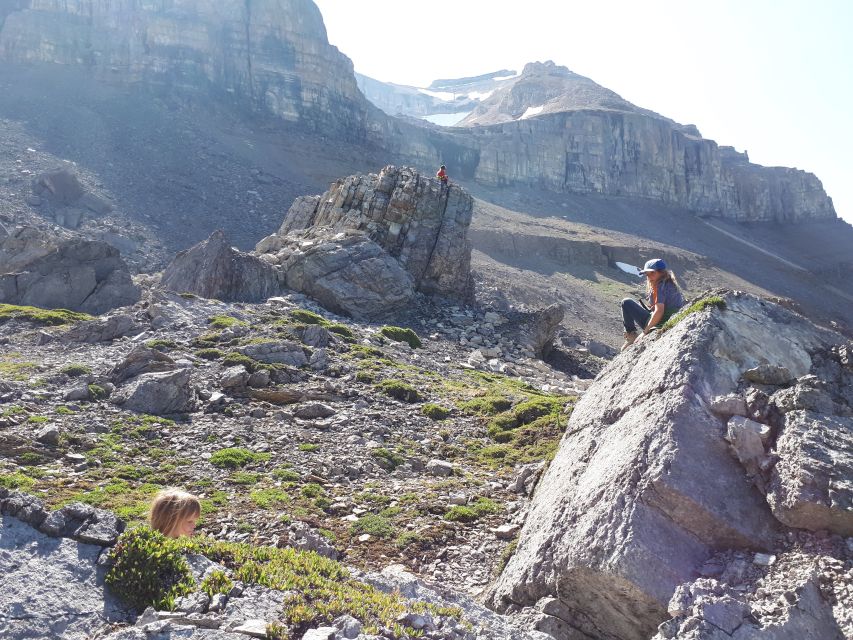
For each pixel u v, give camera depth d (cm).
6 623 525
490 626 687
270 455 1758
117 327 3002
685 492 774
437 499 1505
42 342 2859
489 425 2228
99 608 564
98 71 17750
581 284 15750
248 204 13712
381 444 1925
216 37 19762
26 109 15062
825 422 791
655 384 920
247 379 2331
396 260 5444
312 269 4797
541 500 1048
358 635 560
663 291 1112
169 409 2058
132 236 10619
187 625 532
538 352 5166
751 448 798
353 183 6009
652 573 742
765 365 875
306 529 1260
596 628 810
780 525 754
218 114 18450
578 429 1112
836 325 19962
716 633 628
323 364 2723
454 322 5072
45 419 1814
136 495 1415
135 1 18950
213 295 4234
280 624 557
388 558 1223
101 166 13538
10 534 611
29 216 9988
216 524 1288
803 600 652
